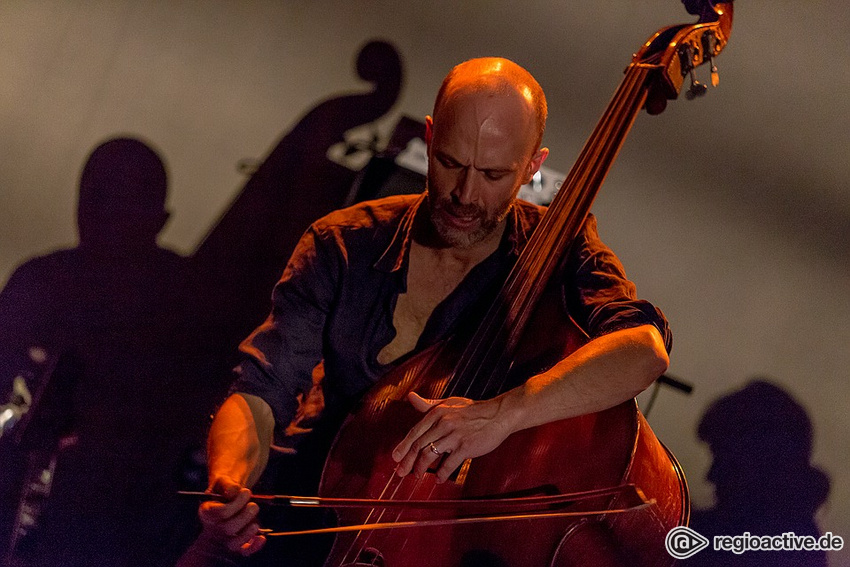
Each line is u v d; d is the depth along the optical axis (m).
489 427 1.55
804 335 3.21
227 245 3.17
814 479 3.10
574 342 1.75
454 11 3.32
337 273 1.90
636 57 2.10
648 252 3.23
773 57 3.36
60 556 2.75
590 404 1.60
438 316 1.87
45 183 3.16
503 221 1.90
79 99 3.21
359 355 1.89
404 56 3.29
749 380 3.17
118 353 3.05
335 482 1.71
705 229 3.26
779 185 3.31
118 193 3.17
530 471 1.65
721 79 3.35
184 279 3.14
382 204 1.99
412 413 1.74
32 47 3.23
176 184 3.20
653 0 3.34
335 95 3.26
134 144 3.20
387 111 3.26
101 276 3.11
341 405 1.91
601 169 1.94
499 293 1.83
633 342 1.63
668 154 3.30
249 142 3.23
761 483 3.09
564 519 1.62
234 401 1.83
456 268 1.89
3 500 2.72
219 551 1.81
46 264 3.11
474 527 1.65
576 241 1.89
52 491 2.82
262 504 1.87
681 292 3.21
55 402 2.82
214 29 3.29
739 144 3.32
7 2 3.24
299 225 3.17
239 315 3.13
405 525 1.63
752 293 3.23
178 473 2.88
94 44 3.25
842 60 3.35
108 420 2.97
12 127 3.18
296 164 3.22
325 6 3.31
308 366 1.91
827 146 3.33
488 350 1.78
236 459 1.75
